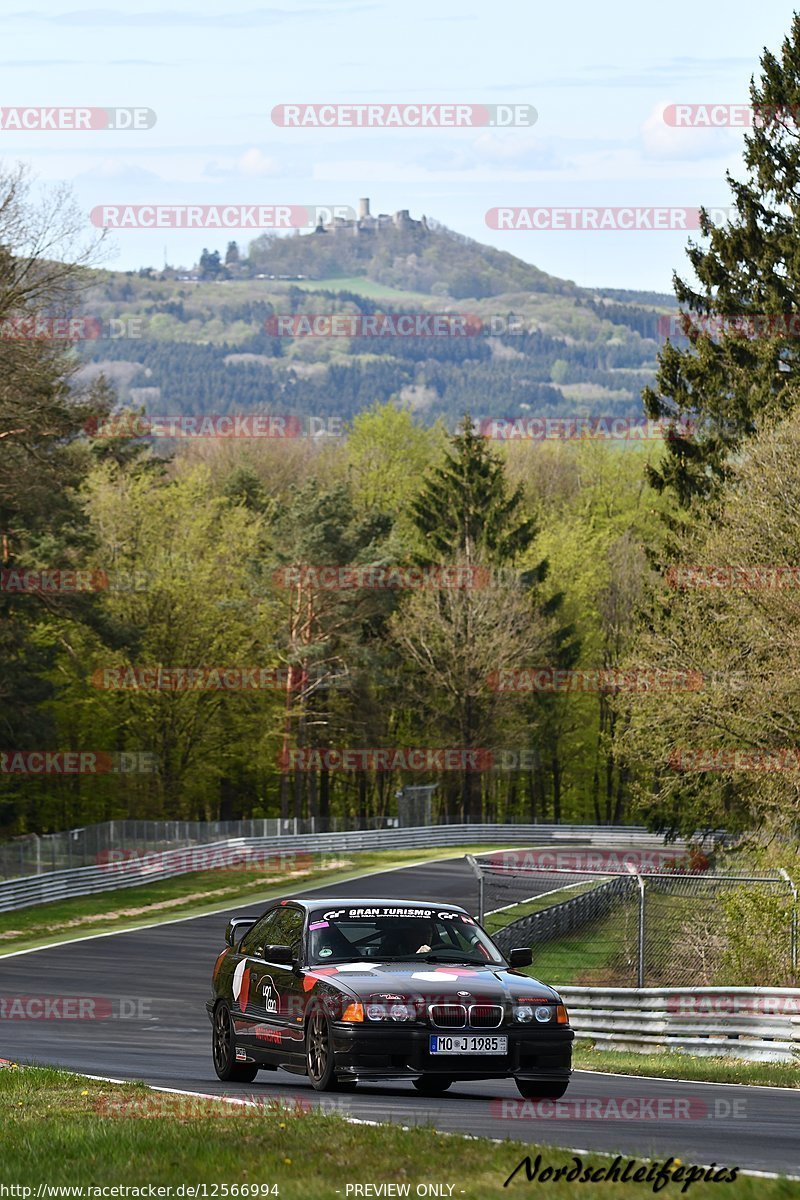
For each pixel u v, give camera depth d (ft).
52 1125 117.80
